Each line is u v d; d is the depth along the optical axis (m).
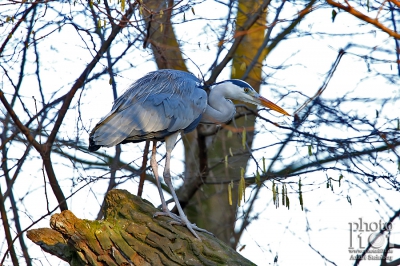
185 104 11.41
